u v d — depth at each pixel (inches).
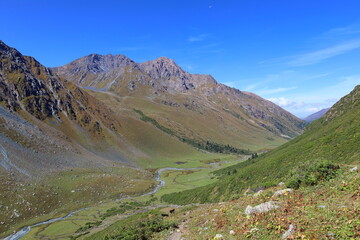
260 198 807.1
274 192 808.3
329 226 462.9
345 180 671.1
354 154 1459.2
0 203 2888.8
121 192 4249.5
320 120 4328.3
